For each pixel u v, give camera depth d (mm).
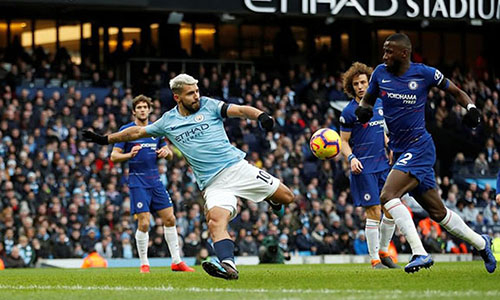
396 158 10078
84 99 29297
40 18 33781
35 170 25609
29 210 24562
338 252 26844
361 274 10695
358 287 8336
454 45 39281
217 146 9812
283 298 7199
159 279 10586
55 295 8312
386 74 9859
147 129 10125
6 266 23062
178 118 9953
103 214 25250
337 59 35781
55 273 15344
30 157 26062
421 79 9742
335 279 9609
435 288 8039
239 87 32469
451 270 11438
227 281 9555
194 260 24391
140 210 14148
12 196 24531
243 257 24469
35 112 27625
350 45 37656
